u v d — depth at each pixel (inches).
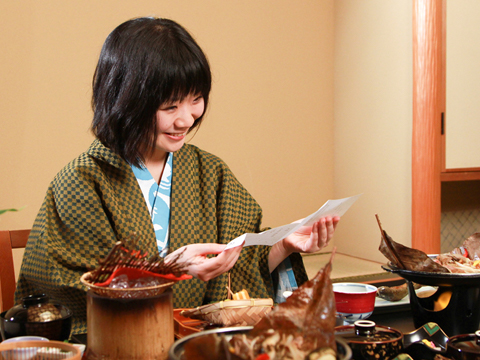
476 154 131.2
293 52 154.3
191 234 51.7
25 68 120.1
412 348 30.8
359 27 149.5
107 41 44.5
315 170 159.3
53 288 41.9
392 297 42.1
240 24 146.0
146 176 50.7
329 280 21.1
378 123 142.9
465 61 128.3
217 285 52.0
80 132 126.3
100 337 26.2
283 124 153.6
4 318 31.0
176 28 43.7
